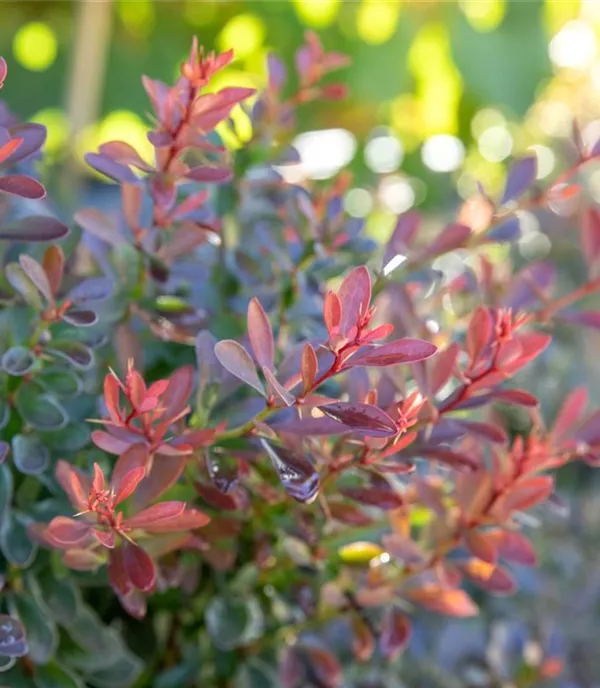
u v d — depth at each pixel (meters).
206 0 1.19
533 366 0.82
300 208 0.50
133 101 1.20
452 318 0.56
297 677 0.49
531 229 0.93
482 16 1.35
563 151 1.09
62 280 0.45
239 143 0.51
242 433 0.41
